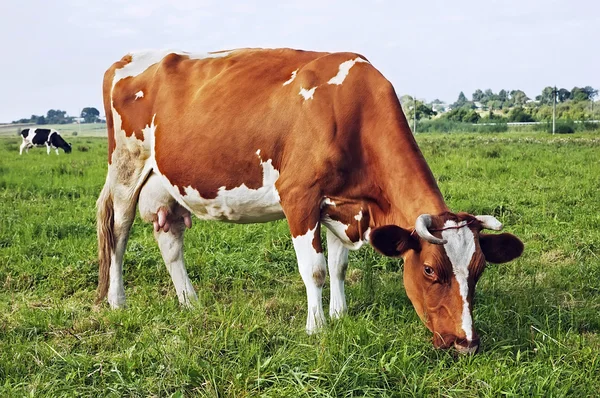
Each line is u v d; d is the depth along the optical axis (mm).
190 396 3840
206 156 5266
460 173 12906
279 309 5398
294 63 5195
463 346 3912
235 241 7383
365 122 4703
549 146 20719
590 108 54688
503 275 6227
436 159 15398
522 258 6648
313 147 4719
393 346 4301
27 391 3910
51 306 5633
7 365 4246
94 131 87062
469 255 3930
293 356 4121
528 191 10406
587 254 6953
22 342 4754
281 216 5383
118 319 5082
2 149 31359
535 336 4574
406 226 4465
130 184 6023
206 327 4785
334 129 4688
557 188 10609
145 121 5805
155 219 5957
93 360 4246
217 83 5383
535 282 5879
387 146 4586
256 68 5293
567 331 4766
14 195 11219
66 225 8211
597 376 4000
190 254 6980
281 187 4883
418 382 3881
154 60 6094
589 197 9688
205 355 4219
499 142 24578
